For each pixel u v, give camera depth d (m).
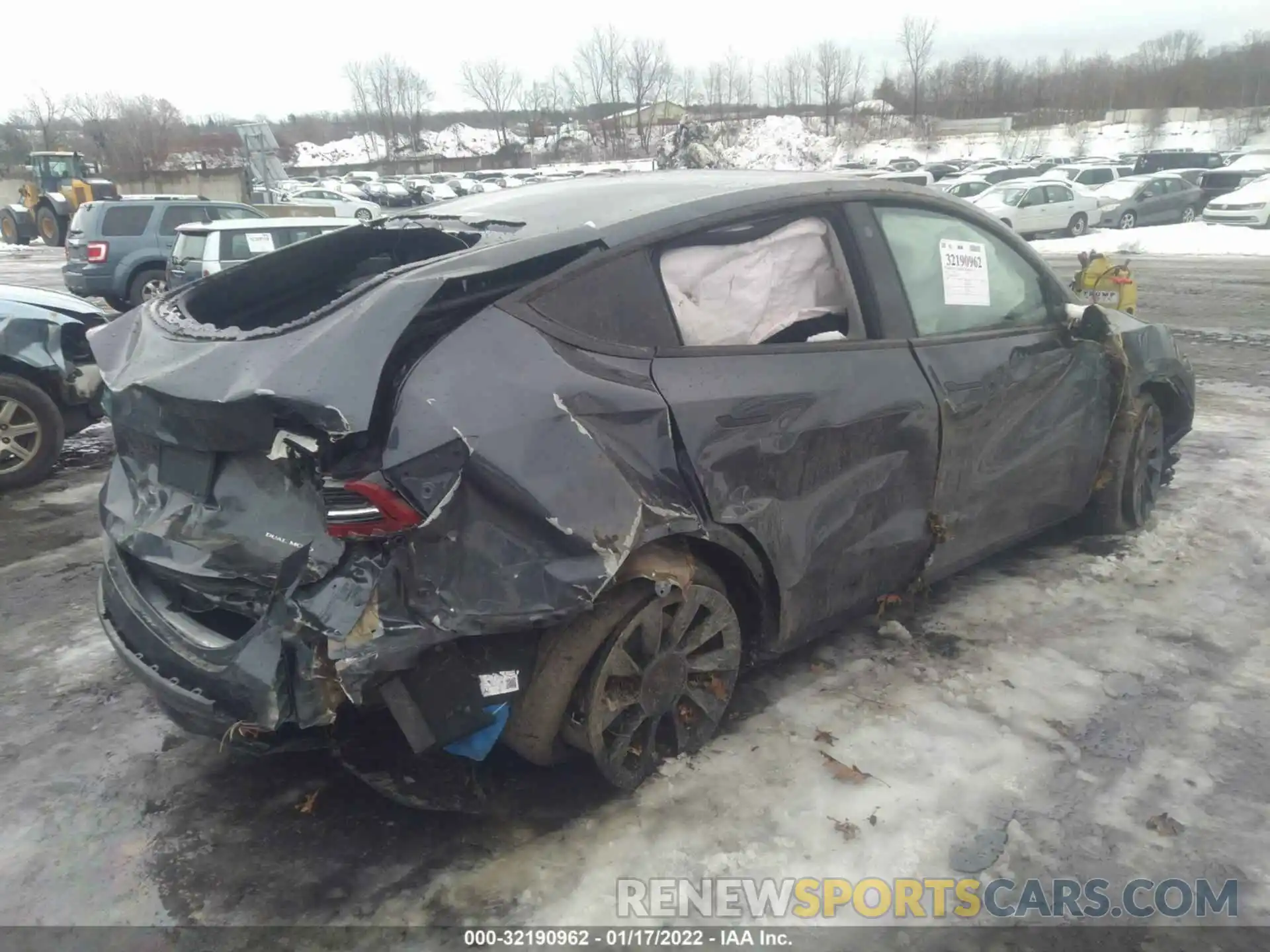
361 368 2.37
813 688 3.53
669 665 2.91
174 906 2.59
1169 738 3.21
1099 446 4.48
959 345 3.66
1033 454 4.04
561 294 2.73
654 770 3.04
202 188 38.69
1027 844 2.74
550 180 4.13
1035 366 3.96
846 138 64.88
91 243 14.77
